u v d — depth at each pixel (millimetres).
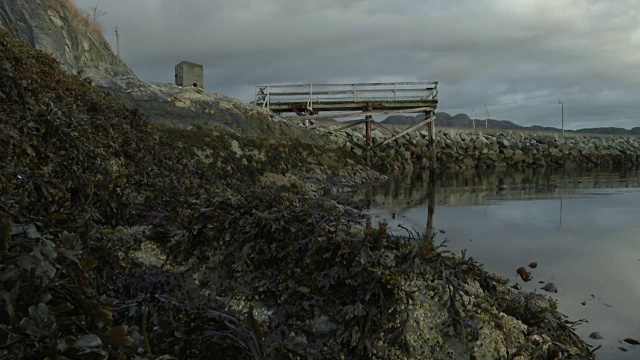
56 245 2330
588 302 5363
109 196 5043
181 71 19812
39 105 6098
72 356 1704
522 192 16469
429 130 27312
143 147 8852
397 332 3441
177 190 6570
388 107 25359
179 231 4500
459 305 3854
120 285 3346
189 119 14906
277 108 24484
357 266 3951
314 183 15523
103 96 10688
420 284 3996
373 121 25797
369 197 14305
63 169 4852
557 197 15039
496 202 13633
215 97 17781
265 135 16922
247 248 4219
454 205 12906
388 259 4242
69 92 8508
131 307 2723
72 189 4746
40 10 15609
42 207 3453
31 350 1663
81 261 2352
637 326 4672
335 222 4992
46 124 5578
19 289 1856
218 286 3977
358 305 3445
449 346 3488
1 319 1731
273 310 3693
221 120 16062
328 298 3754
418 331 3541
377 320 3475
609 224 10211
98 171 5809
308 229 4527
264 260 4195
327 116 24406
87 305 2014
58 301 2004
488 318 3824
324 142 19984
